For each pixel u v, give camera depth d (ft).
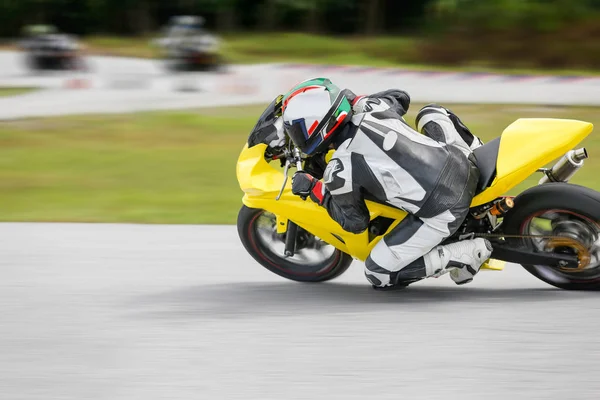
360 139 54.29
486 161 55.98
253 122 162.81
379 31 509.35
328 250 64.49
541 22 299.17
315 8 500.33
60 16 505.25
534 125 56.65
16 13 498.28
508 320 52.16
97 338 51.26
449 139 57.11
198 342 50.14
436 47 310.65
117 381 44.57
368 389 42.70
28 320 54.95
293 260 64.69
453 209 54.34
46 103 192.65
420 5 512.22
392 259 55.93
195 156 131.44
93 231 81.66
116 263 69.62
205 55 266.57
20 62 308.60
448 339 49.24
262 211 63.16
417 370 44.86
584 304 54.95
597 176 108.37
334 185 54.19
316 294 60.44
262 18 509.76
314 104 54.03
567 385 42.37
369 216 55.67
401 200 54.34
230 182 111.75
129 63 325.42
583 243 55.67
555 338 48.73
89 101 196.13
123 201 100.32
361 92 199.82
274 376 44.65
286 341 49.88
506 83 223.92
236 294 60.64
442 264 55.57
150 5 514.27
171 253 72.84
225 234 79.82
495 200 56.54
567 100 183.93
